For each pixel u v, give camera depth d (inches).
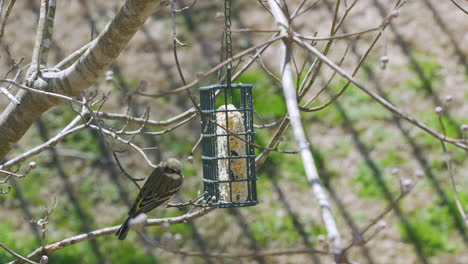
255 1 678.5
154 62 636.7
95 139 590.2
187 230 528.1
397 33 649.0
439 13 661.9
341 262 157.6
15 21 669.3
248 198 330.3
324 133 584.4
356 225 520.4
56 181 563.5
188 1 685.3
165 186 341.4
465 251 500.7
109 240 521.0
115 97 607.2
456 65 623.2
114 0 694.5
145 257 508.7
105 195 555.5
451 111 587.2
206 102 335.3
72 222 533.3
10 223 529.0
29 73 310.0
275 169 562.6
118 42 283.0
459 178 545.0
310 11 661.9
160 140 582.2
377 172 553.0
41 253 292.7
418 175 188.7
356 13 661.3
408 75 615.8
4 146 314.8
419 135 573.6
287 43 210.1
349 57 629.0
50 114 607.8
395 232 516.4
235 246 517.7
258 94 594.6
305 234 519.5
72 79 295.7
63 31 660.1
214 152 330.3
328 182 551.8
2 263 482.6
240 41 644.1
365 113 593.3
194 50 644.1
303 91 292.4
